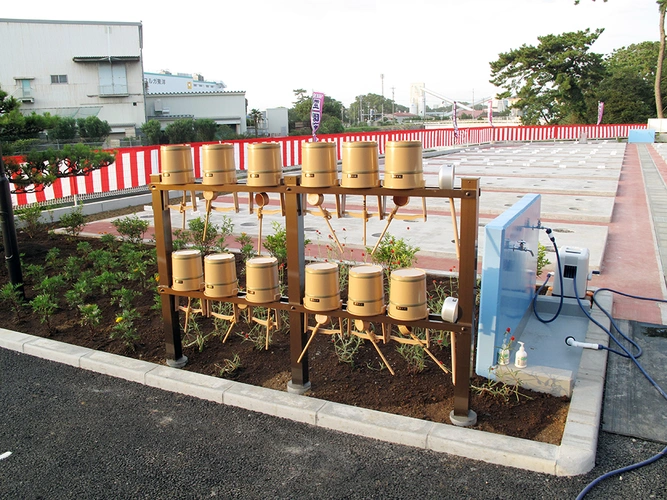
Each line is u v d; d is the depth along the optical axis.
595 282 7.16
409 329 3.98
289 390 4.39
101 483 3.46
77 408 4.36
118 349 5.31
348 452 3.71
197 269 4.74
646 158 29.97
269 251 7.55
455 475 3.43
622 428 3.88
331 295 4.14
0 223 6.45
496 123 81.38
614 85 66.94
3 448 3.84
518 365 4.37
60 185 13.70
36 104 40.94
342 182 3.88
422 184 3.80
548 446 3.54
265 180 4.12
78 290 6.23
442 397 4.23
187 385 4.52
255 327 5.62
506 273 4.47
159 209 4.67
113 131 42.25
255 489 3.37
